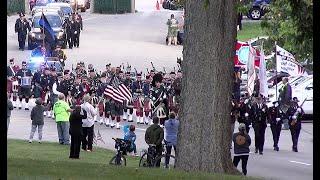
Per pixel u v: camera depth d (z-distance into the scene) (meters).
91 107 82.62
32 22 155.50
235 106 87.25
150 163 68.00
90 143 82.38
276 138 88.00
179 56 154.38
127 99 101.00
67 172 52.31
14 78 112.19
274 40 107.38
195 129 57.88
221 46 57.53
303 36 58.56
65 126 85.56
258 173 72.31
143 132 98.12
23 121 102.12
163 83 106.31
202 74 57.56
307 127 104.50
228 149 58.56
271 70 116.75
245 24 167.12
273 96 110.00
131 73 119.44
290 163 79.31
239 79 106.69
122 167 56.75
